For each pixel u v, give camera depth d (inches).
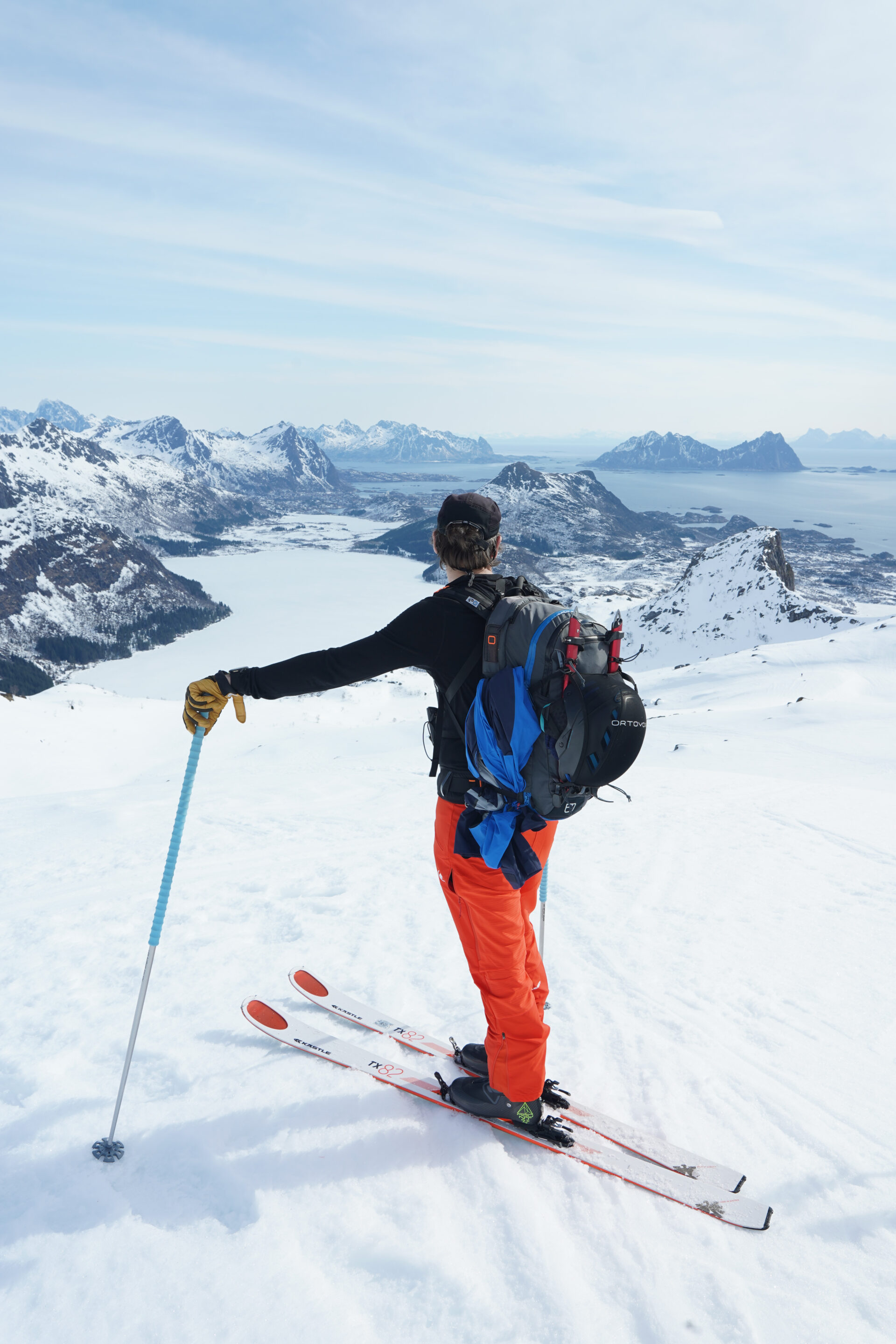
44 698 2063.2
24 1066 106.4
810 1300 65.7
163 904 89.4
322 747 1182.3
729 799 393.4
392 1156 84.8
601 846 277.0
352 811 350.3
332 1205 77.2
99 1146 85.4
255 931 167.5
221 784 515.2
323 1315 63.8
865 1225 75.6
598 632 75.3
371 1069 103.1
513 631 75.1
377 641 80.4
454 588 80.9
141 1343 61.3
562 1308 64.1
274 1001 126.9
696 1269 69.2
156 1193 79.4
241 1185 80.0
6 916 188.1
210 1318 63.6
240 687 87.0
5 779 1376.7
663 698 1973.4
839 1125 94.5
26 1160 84.9
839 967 153.3
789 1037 119.7
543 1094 95.5
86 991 134.1
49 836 322.7
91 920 178.9
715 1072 107.0
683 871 237.8
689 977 146.5
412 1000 127.6
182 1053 108.7
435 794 414.3
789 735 842.2
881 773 568.7
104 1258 70.4
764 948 165.2
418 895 196.4
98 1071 105.3
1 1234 73.5
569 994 136.6
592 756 70.1
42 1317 63.9
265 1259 69.9
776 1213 77.6
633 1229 74.6
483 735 74.7
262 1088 98.7
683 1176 83.1
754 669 2267.5
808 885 222.1
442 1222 74.6
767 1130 92.8
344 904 186.9
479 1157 84.2
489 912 80.8
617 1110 96.8
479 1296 65.5
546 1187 80.7
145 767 1478.8
